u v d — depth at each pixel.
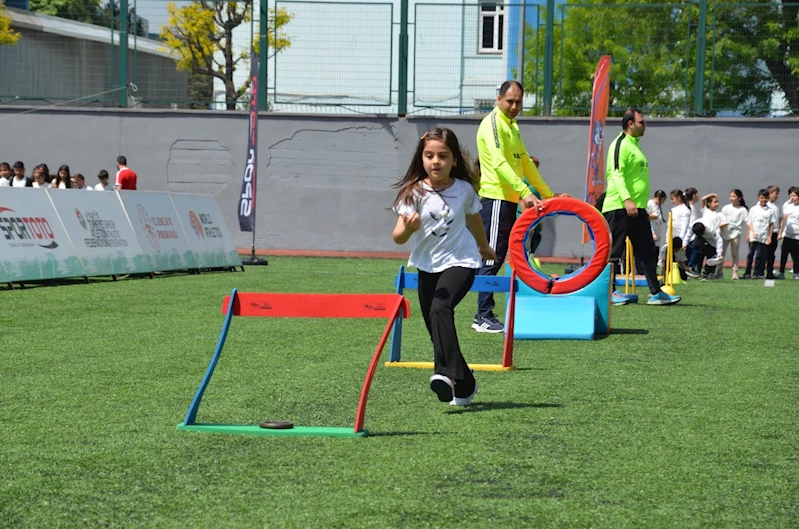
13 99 25.31
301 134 25.02
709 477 4.30
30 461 4.49
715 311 11.97
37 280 13.93
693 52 23.91
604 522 3.64
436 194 5.78
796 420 5.53
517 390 6.43
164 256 16.75
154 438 4.95
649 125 24.02
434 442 4.88
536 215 9.25
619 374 7.12
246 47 25.16
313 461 4.48
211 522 3.61
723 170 23.83
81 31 25.25
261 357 7.82
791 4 23.45
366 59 24.77
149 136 25.25
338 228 25.08
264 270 18.66
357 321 10.30
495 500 3.90
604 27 24.11
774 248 19.86
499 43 24.42
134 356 7.82
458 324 10.46
